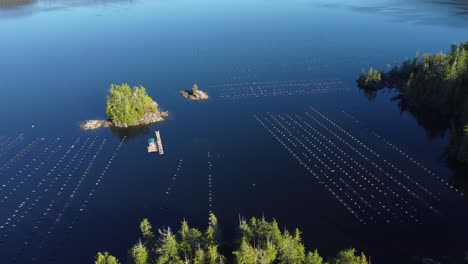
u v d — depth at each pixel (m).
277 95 167.12
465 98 141.62
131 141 133.50
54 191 108.38
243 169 116.06
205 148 127.94
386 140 131.00
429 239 88.69
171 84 180.12
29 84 182.12
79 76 190.88
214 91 172.38
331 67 197.12
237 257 69.56
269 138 133.12
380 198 101.94
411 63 178.62
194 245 74.88
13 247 89.44
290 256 71.94
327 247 86.81
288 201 101.81
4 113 153.62
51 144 131.75
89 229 94.62
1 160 122.62
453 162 117.19
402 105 157.50
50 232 93.81
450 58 155.25
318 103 159.38
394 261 83.12
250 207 100.12
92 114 152.75
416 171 113.38
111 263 71.31
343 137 133.12
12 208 101.81
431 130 137.62
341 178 110.44
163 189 108.38
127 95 144.00
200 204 102.00
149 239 79.00
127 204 102.75
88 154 126.00
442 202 100.19
